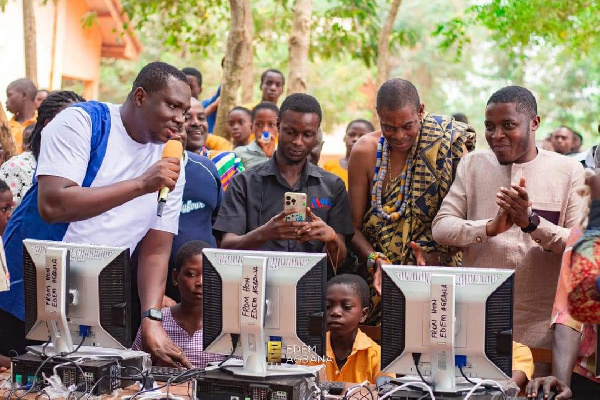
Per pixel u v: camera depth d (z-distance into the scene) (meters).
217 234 5.97
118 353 4.69
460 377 4.33
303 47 10.38
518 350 5.10
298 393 4.25
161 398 4.43
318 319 4.32
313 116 5.81
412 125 5.69
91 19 17.34
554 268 5.44
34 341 5.22
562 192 5.40
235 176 6.04
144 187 4.75
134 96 4.89
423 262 5.59
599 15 12.30
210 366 4.51
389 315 4.30
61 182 4.74
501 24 11.94
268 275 4.34
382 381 4.55
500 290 4.18
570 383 4.76
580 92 27.03
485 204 5.55
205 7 14.20
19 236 5.17
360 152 6.14
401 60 29.09
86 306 4.61
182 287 5.60
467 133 5.98
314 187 5.95
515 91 5.36
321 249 5.88
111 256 4.56
